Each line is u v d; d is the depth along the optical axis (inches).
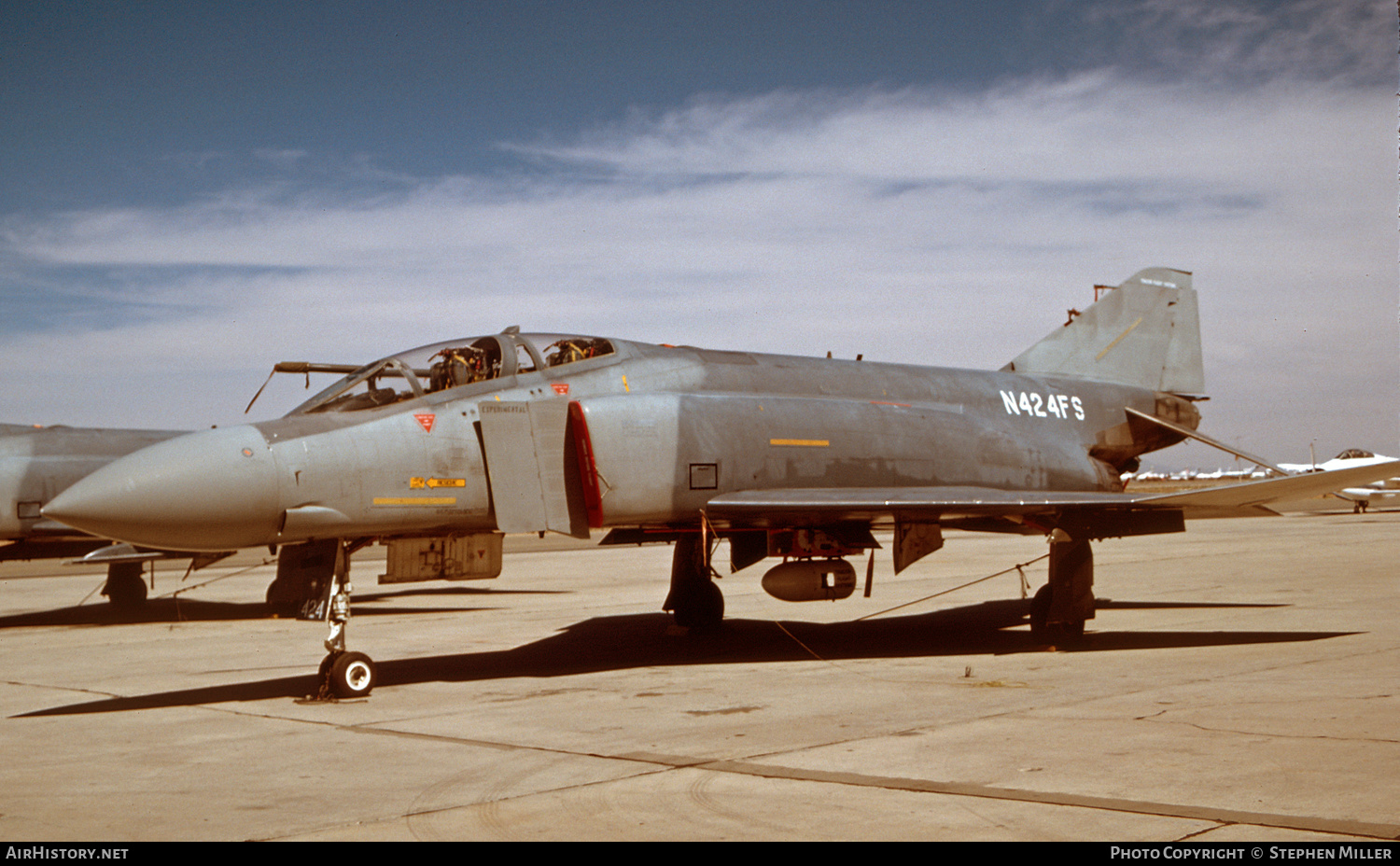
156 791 229.6
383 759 257.6
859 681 365.7
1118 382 614.2
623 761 249.6
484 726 297.0
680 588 509.0
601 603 716.7
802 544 466.9
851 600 697.6
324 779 237.9
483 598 765.3
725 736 274.8
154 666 443.2
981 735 267.7
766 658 434.0
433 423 378.6
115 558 648.4
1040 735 265.9
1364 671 358.0
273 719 314.3
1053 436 548.1
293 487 346.9
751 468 421.1
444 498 376.5
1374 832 182.9
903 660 419.8
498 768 245.0
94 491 324.2
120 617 682.8
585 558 1317.7
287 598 408.2
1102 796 208.4
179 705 345.1
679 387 434.6
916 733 272.4
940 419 489.1
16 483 622.2
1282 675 353.7
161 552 658.2
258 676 409.1
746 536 510.9
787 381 468.8
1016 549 1268.5
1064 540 448.1
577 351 427.5
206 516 334.3
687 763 245.0
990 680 361.7
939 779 224.7
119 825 203.8
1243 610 567.5
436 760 255.4
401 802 217.5
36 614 709.3
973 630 528.4
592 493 384.5
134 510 324.8
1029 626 544.1
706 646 475.5
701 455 408.5
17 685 400.2
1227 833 183.5
